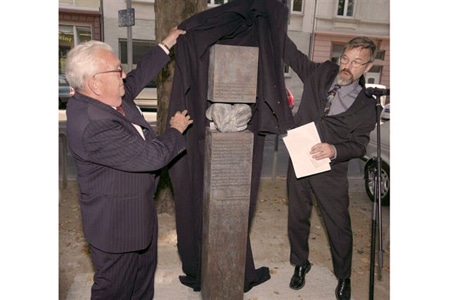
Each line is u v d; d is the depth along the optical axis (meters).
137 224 1.84
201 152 2.29
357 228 4.01
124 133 1.69
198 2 3.40
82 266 2.96
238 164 2.05
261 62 2.08
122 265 1.90
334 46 12.95
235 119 2.01
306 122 2.30
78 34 11.82
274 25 2.08
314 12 12.54
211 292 2.21
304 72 2.30
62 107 8.91
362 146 2.23
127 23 5.20
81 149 1.69
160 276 2.80
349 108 2.17
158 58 2.10
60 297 2.53
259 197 4.77
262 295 2.60
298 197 2.47
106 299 1.92
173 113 2.19
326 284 2.77
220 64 1.92
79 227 3.65
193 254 2.56
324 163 2.18
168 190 3.87
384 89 1.91
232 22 2.14
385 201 4.33
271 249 3.37
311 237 3.72
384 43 12.73
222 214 2.10
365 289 2.82
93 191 1.78
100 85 1.68
